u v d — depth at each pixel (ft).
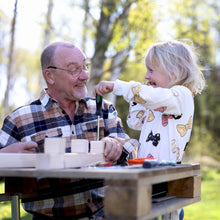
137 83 6.48
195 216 17.99
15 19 19.15
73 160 5.46
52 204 7.11
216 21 22.50
